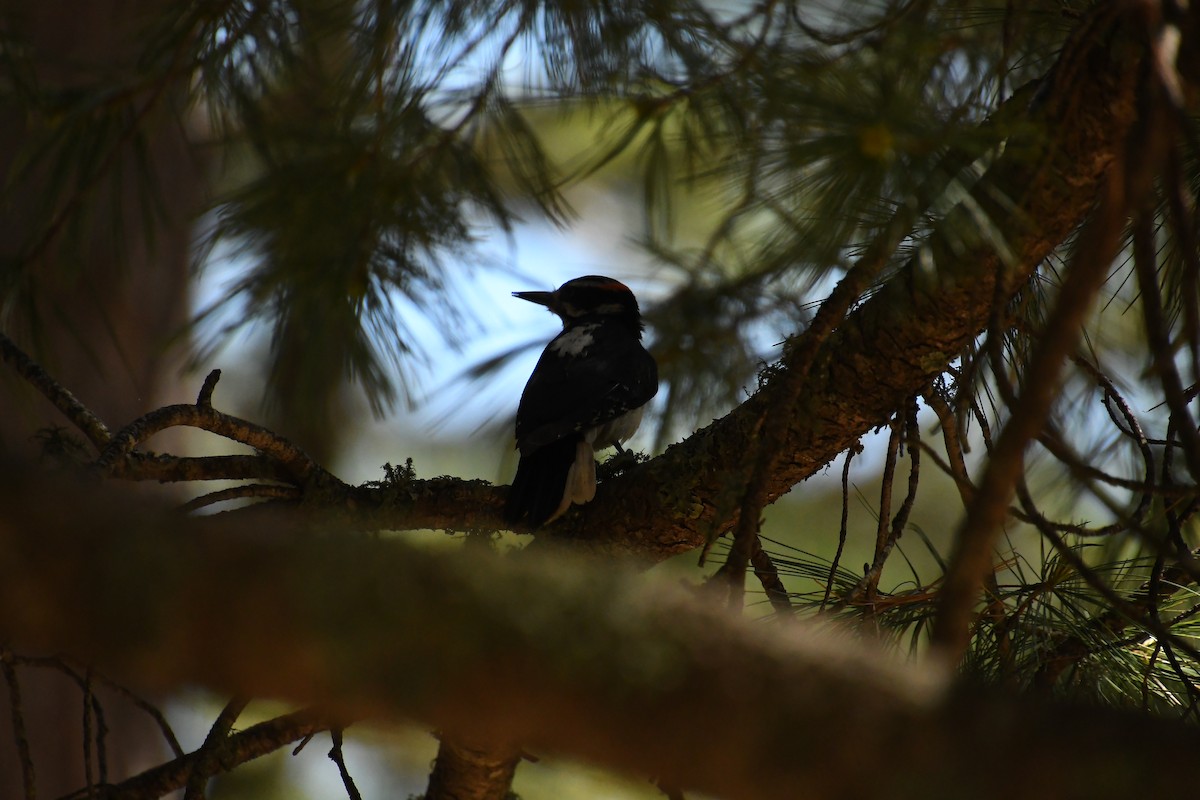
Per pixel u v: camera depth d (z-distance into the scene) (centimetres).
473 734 279
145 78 596
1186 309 358
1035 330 561
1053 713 257
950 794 251
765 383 595
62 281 639
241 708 522
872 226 419
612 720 263
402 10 544
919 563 1166
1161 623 473
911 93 407
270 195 615
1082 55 401
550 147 1116
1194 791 241
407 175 608
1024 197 402
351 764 1159
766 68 466
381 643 257
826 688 261
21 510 254
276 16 581
